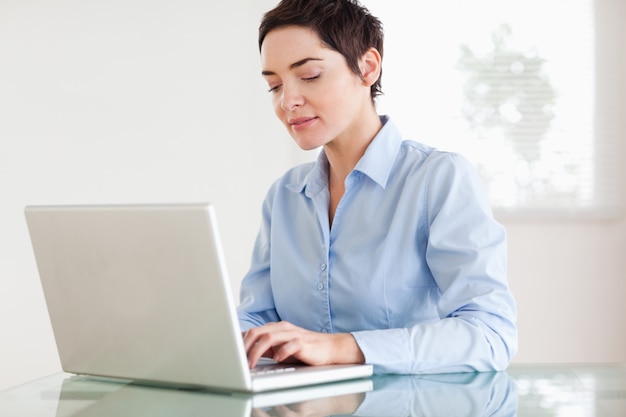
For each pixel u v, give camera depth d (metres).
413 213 1.55
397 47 3.69
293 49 1.49
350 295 1.60
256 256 1.85
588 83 3.68
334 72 1.51
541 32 3.68
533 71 3.68
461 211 1.50
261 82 3.68
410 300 1.57
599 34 3.67
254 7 3.68
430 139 3.68
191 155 3.68
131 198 3.68
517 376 1.23
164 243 1.05
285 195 1.77
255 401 1.03
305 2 1.48
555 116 3.68
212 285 1.03
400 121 3.69
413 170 1.60
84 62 3.68
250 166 3.68
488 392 1.09
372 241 1.60
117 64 3.68
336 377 1.18
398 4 3.69
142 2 3.68
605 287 3.66
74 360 1.25
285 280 1.70
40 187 3.68
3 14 3.66
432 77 3.68
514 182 3.67
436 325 1.31
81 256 1.15
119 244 1.10
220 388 1.10
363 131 1.63
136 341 1.14
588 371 1.27
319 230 1.67
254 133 3.68
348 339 1.25
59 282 1.20
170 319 1.09
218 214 3.68
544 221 3.66
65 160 3.68
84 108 3.68
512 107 3.68
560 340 3.66
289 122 1.54
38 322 3.69
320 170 1.71
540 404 1.00
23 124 3.67
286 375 1.12
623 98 3.67
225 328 1.04
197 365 1.09
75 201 3.68
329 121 1.53
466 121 3.68
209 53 3.68
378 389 1.12
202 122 3.68
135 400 1.07
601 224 3.67
